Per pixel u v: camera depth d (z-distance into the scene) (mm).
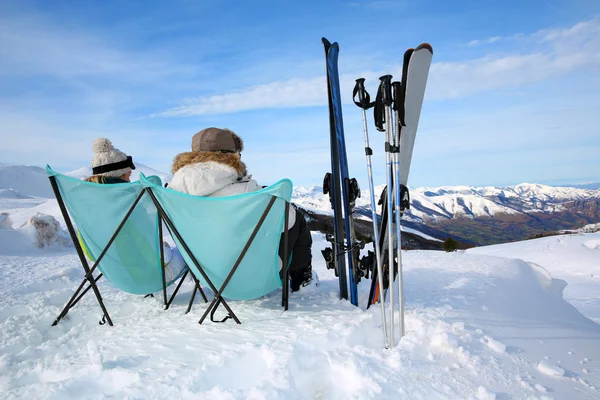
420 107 2475
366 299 2988
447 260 4348
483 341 2086
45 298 3258
